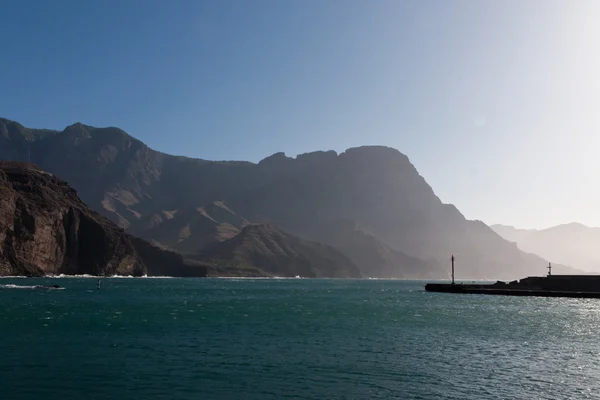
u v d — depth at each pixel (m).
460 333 58.06
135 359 39.28
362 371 36.53
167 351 42.88
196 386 31.83
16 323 58.69
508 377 35.47
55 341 46.81
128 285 188.62
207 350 43.72
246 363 38.56
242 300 116.75
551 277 167.75
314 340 50.62
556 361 41.50
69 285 167.00
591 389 32.66
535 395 31.16
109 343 46.31
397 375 35.50
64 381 32.41
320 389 31.61
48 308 79.31
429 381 34.03
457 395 30.91
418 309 95.31
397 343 49.50
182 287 190.12
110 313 74.06
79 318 65.75
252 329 58.59
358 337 53.31
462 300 129.62
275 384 32.56
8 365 36.41
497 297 145.75
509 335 57.03
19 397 29.02
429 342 50.53
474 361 40.81
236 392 30.67
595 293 141.62
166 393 30.23
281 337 52.41
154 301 104.31
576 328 65.19
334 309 92.62
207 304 99.56
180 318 69.38
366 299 131.12
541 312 91.00
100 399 28.91
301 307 96.44
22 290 128.62
